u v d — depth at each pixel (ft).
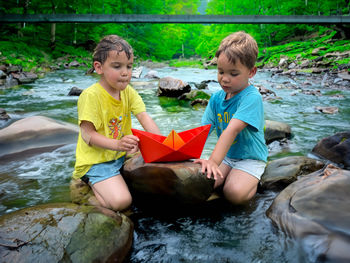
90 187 7.23
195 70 58.95
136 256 4.87
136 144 6.05
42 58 54.54
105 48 6.16
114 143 6.16
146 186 6.31
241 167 7.00
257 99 6.71
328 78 32.40
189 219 6.00
